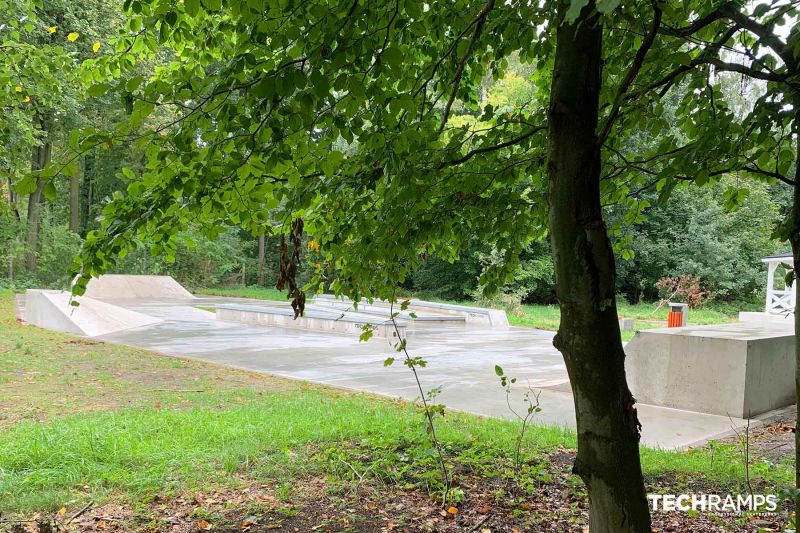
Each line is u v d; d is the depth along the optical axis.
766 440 6.44
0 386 8.23
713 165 3.27
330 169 3.11
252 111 2.63
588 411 2.28
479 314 21.77
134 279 31.64
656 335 8.34
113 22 18.81
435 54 4.19
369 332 4.15
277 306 26.78
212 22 3.65
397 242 3.64
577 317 2.26
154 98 2.54
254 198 3.14
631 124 4.03
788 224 3.16
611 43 3.95
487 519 4.00
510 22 3.69
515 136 4.11
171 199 2.99
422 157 3.30
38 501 4.11
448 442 5.60
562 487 4.62
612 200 4.68
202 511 4.02
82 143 2.54
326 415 6.70
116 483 4.53
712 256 32.50
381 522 3.96
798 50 2.52
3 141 8.38
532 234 4.48
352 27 2.34
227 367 10.79
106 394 7.99
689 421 7.36
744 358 7.54
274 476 4.76
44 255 30.11
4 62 7.98
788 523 3.98
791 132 3.40
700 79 3.83
